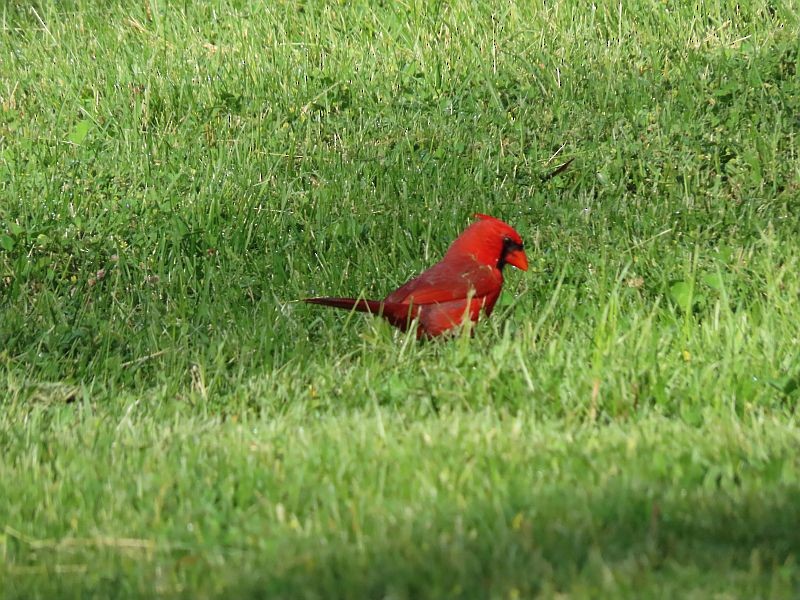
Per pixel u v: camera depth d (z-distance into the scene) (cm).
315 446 793
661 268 1156
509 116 1602
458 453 762
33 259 1276
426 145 1553
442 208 1360
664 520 644
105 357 1056
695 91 1584
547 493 688
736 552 602
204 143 1591
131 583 622
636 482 695
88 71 1855
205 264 1259
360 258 1254
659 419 846
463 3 1927
